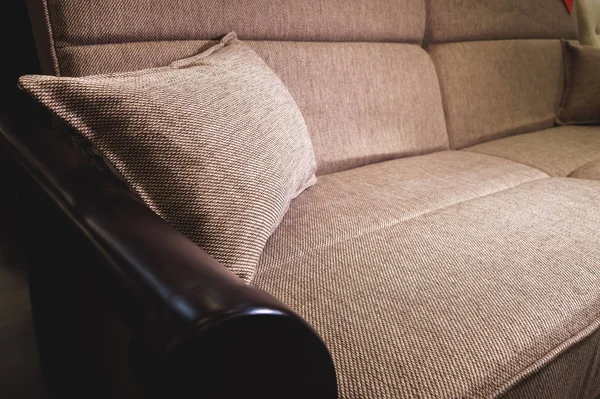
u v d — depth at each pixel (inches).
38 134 32.7
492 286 29.0
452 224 37.8
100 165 30.4
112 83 26.6
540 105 79.0
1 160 37.2
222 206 28.1
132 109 26.5
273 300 15.5
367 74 56.4
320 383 16.8
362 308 26.7
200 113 29.1
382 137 57.7
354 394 21.3
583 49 81.2
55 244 35.1
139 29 40.5
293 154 36.7
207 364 14.0
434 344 23.9
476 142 69.6
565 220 38.8
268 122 34.5
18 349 47.4
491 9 72.7
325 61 52.7
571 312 28.0
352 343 23.9
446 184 48.5
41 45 38.6
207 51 41.9
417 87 61.8
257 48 47.9
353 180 49.4
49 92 25.1
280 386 15.8
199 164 27.8
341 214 40.0
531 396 27.0
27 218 38.2
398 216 39.9
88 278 29.4
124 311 16.4
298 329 15.6
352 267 31.2
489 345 24.3
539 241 34.9
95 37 38.4
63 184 24.5
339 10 54.5
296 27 51.2
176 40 43.4
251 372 14.9
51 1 36.3
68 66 37.3
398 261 31.8
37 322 40.3
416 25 63.4
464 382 22.2
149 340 14.1
